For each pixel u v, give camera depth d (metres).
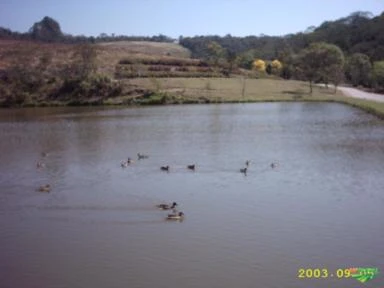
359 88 192.38
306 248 39.47
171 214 46.75
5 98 154.25
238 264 36.97
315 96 156.12
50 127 104.31
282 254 38.47
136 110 132.12
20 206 50.50
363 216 46.19
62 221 46.16
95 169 65.44
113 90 156.00
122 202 51.19
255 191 54.38
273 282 34.34
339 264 36.81
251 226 44.06
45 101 154.38
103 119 115.06
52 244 41.12
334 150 75.00
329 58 171.50
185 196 52.91
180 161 69.00
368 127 96.06
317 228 43.41
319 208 48.50
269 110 126.56
